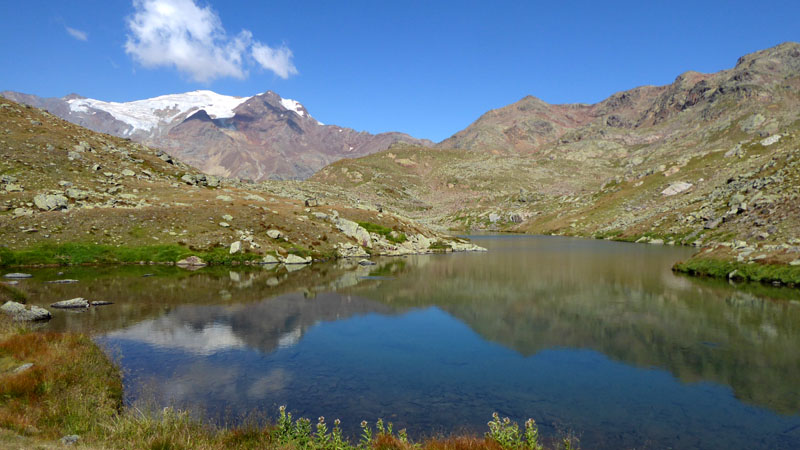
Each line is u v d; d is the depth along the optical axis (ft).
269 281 167.73
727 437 51.08
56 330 90.99
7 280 147.64
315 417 54.95
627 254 301.02
